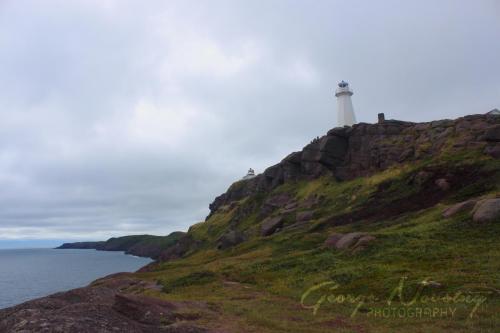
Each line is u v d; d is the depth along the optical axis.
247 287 31.56
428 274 25.45
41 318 15.28
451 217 40.06
